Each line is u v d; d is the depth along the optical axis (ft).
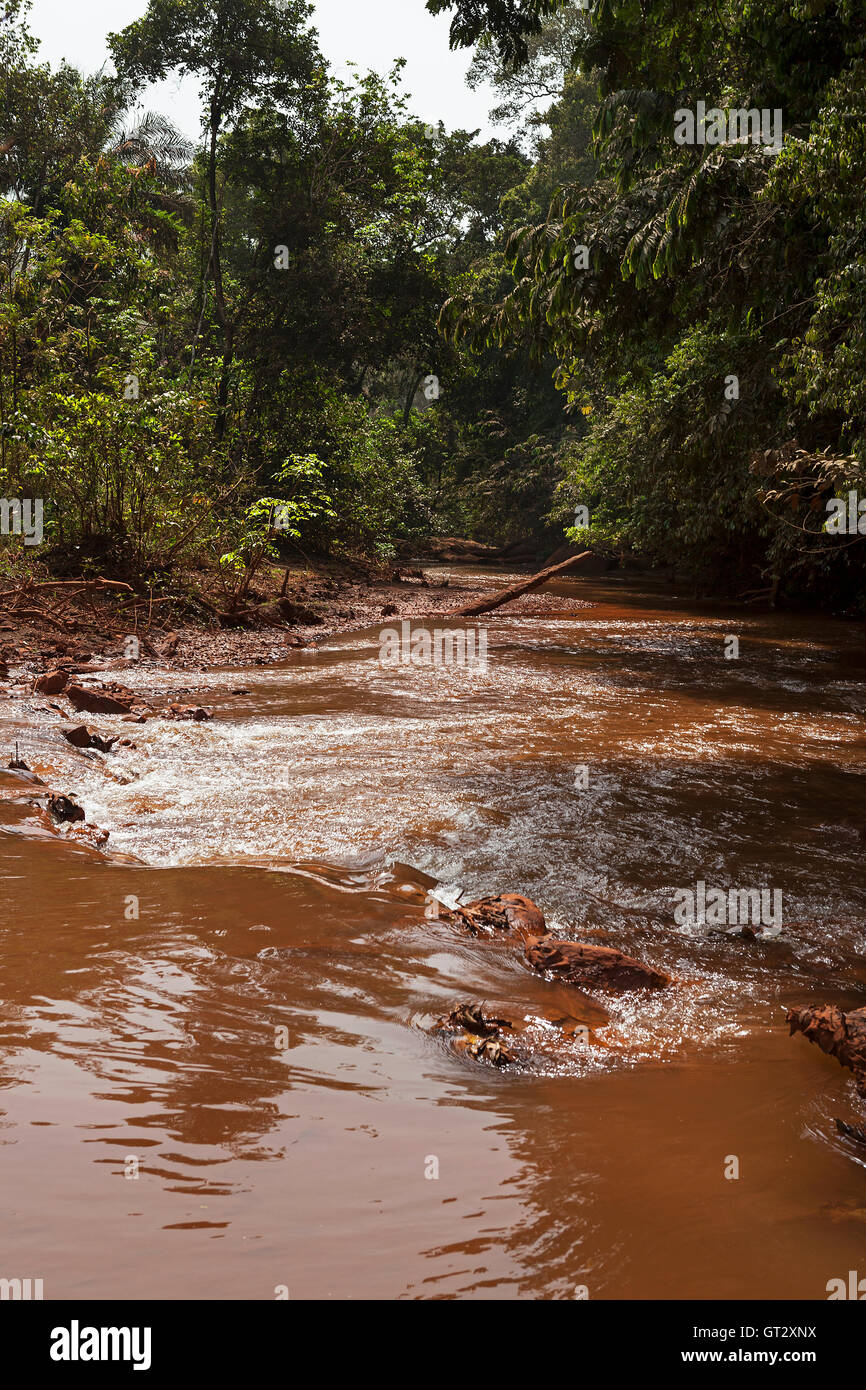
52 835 16.90
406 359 137.28
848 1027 10.27
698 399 55.52
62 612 43.39
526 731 28.27
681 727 29.78
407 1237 6.61
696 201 41.60
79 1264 6.08
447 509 160.76
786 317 48.91
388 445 131.95
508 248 49.32
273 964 11.72
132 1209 6.66
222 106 88.38
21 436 51.44
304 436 88.74
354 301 87.40
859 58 37.29
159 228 91.35
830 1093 9.48
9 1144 7.34
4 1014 9.78
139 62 86.58
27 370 65.26
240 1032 9.80
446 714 30.50
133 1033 9.55
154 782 21.66
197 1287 5.97
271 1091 8.58
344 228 90.58
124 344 72.38
